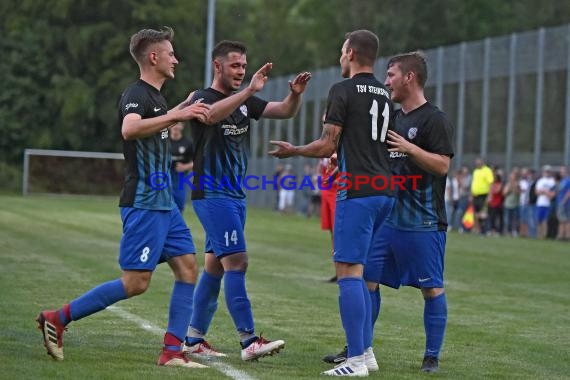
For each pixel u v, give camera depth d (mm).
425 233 19953
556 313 29906
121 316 25484
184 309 19562
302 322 25953
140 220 19062
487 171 73375
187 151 47062
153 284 32938
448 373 19703
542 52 73312
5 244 46781
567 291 36031
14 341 21109
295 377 18500
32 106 144125
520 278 40344
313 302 30141
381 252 20375
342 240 19188
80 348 20719
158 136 19188
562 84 71125
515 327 26672
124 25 146125
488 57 79688
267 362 20328
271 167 113312
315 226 74500
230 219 20906
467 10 157875
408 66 19953
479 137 80688
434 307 20094
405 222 20016
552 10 154875
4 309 25859
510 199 71812
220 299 29688
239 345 22516
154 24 146500
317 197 92188
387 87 20344
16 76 144125
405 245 20078
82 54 144125
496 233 73375
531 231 70188
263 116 21875
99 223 65062
